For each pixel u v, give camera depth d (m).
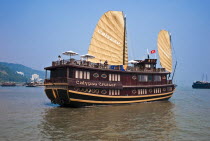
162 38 35.94
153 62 30.83
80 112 19.11
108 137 11.66
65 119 16.03
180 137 12.11
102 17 26.20
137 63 31.70
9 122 15.03
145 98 28.38
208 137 12.20
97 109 21.02
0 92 54.31
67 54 24.17
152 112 20.14
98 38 25.92
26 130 12.85
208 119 17.38
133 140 11.30
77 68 21.19
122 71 25.16
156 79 30.30
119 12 27.81
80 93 20.91
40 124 14.39
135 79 27.09
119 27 27.72
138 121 15.87
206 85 104.62
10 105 24.69
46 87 23.31
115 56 27.44
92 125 14.21
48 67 23.39
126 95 25.77
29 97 37.56
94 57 24.27
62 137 11.49
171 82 33.94
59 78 21.31
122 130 13.14
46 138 11.30
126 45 28.59
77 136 11.70
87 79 21.72
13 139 11.11
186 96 45.94
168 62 36.97
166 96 32.31
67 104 21.75
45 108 21.88
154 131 13.17
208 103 30.22
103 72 23.56
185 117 18.14
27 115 17.70
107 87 23.30
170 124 15.22
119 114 18.52
